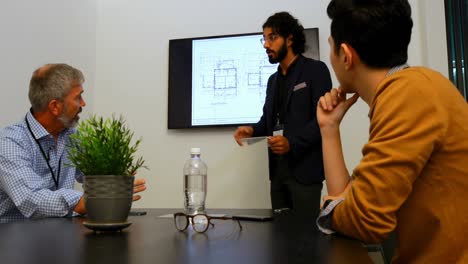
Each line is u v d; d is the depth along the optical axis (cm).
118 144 84
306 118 196
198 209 150
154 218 118
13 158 136
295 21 213
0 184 143
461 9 231
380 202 68
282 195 198
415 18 256
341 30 84
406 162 66
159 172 284
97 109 300
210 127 277
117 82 300
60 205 122
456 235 70
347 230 74
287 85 210
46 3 248
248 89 275
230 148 274
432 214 71
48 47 249
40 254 60
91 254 59
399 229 76
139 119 292
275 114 215
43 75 154
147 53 298
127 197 85
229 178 269
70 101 155
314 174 186
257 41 276
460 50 231
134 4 305
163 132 287
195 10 293
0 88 208
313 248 65
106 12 309
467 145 70
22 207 128
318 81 197
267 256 58
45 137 154
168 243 70
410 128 68
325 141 99
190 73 285
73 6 278
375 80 83
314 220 109
